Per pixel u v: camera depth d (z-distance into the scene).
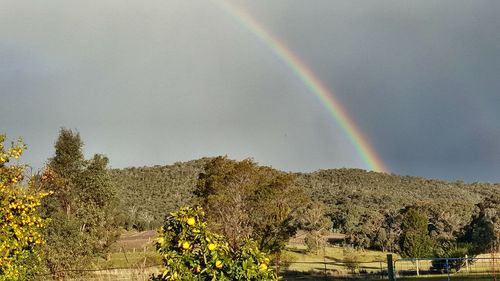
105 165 36.62
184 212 6.06
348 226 66.38
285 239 27.80
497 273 23.30
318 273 28.69
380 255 46.22
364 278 25.62
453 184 133.12
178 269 5.77
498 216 52.34
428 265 35.03
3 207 9.83
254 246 5.89
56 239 17.91
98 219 28.39
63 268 17.84
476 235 47.16
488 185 133.00
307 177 121.69
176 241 5.98
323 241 47.97
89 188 35.41
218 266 5.63
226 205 26.75
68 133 36.34
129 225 57.53
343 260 40.72
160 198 78.75
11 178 10.42
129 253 24.73
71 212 27.38
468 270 26.36
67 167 35.75
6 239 9.69
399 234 53.12
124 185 86.50
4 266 9.90
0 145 10.19
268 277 5.84
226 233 25.52
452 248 36.16
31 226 10.38
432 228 58.56
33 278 11.92
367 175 128.62
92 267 19.31
